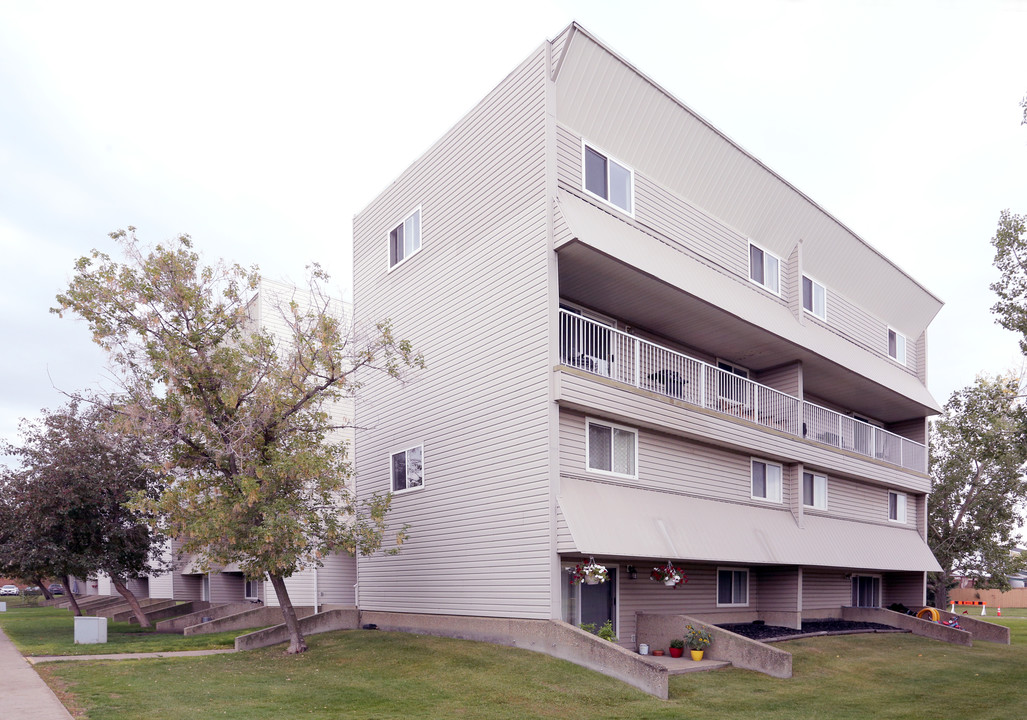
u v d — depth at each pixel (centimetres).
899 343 2906
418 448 1883
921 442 2962
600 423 1600
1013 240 1795
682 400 1730
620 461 1639
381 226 2170
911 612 2608
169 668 1417
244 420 1580
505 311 1623
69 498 2297
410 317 1980
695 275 1800
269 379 1623
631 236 1680
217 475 1645
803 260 2362
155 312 1590
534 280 1547
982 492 3148
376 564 1984
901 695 1385
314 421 1691
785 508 2098
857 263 2548
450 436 1764
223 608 2709
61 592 6141
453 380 1778
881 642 2011
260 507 1498
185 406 1598
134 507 1535
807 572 2361
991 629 2395
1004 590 3259
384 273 2127
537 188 1566
